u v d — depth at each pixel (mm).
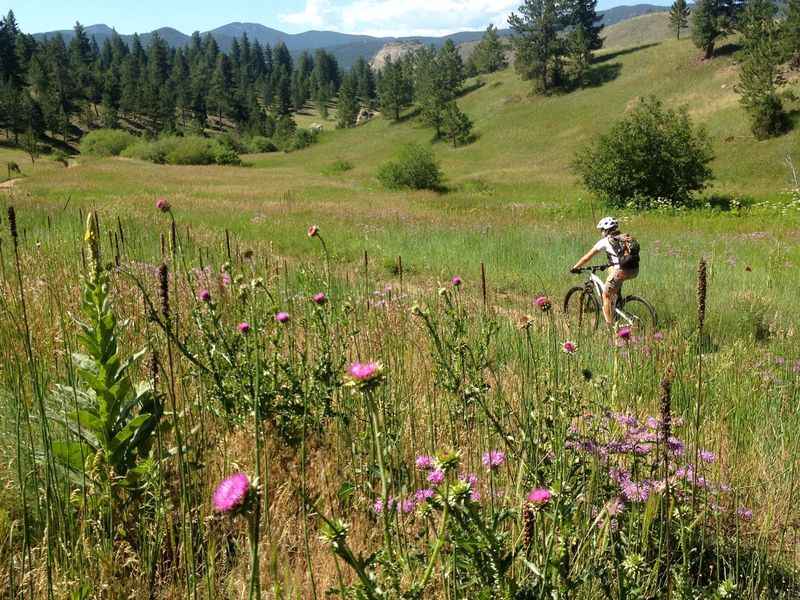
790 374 5492
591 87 81875
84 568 2461
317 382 3570
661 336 6109
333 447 3543
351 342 4570
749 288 10586
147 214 19672
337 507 3016
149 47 192625
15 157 86500
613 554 2320
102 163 62750
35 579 2305
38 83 132250
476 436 3508
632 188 30734
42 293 5383
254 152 120625
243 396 3533
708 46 73125
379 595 1626
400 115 114625
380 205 29703
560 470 2490
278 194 35000
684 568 2387
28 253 7223
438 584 2389
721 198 33312
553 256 14055
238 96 158875
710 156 31469
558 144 68562
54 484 2656
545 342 5555
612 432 3125
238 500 1337
